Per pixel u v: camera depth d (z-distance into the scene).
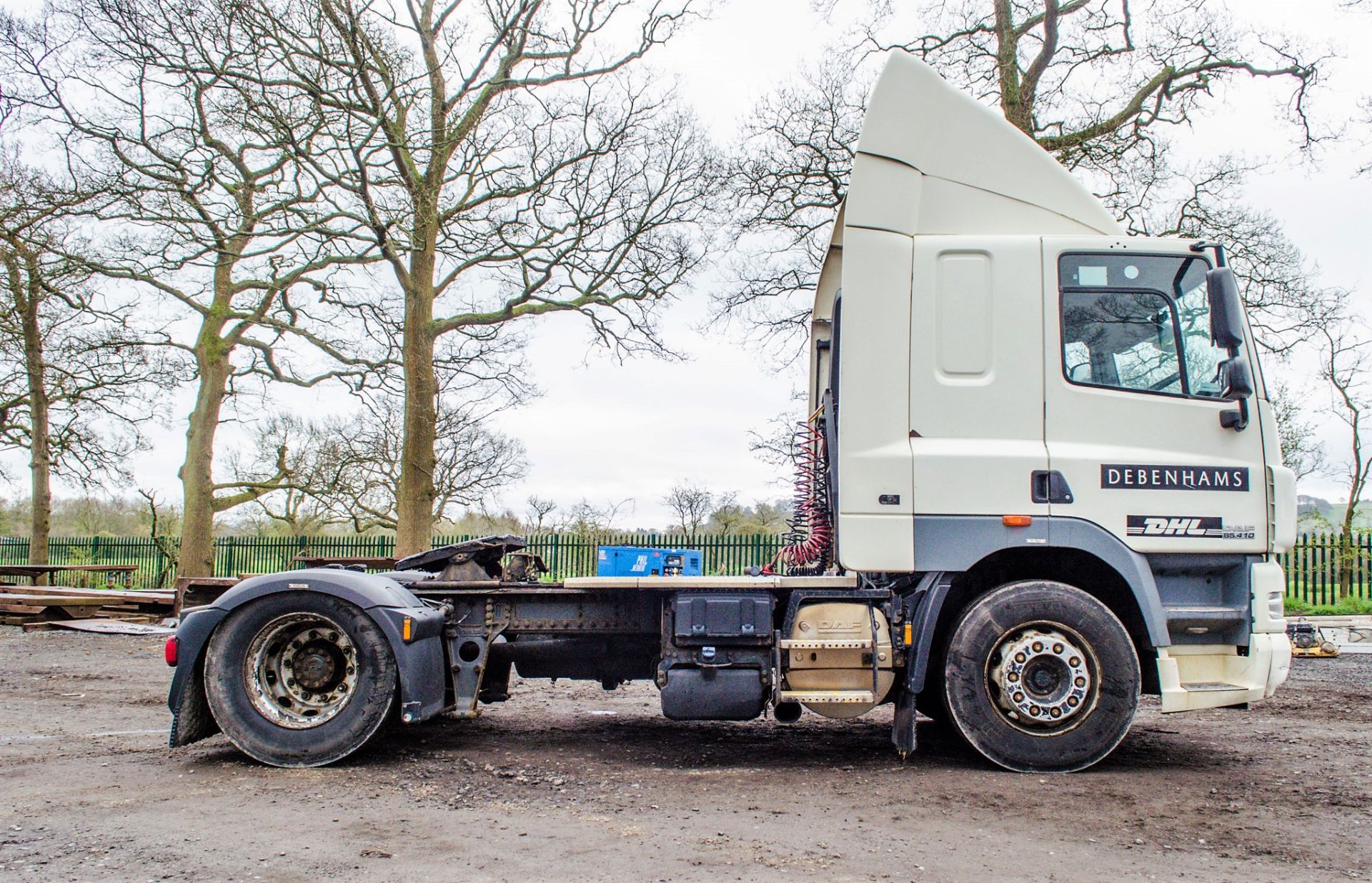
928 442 5.48
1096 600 5.40
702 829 4.27
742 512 20.58
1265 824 4.39
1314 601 18.61
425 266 17.61
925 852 3.96
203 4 14.08
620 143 17.34
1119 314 5.61
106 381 22.00
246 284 18.95
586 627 6.04
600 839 4.11
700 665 5.53
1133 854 3.96
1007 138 5.80
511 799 4.84
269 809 4.59
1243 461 5.51
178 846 3.96
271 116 14.31
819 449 6.50
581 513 20.88
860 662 5.52
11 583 21.62
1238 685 5.41
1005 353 5.54
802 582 5.58
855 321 5.57
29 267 18.42
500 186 17.44
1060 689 5.38
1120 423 5.50
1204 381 5.58
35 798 4.77
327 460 25.28
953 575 5.43
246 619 5.55
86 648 12.35
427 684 5.65
